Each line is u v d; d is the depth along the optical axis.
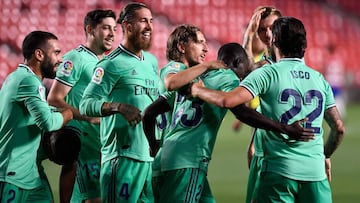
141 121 20.86
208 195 21.06
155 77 21.75
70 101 25.22
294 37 18.84
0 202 20.22
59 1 89.94
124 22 21.06
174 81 19.00
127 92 20.97
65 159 21.16
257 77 18.55
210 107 20.03
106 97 20.97
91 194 24.80
